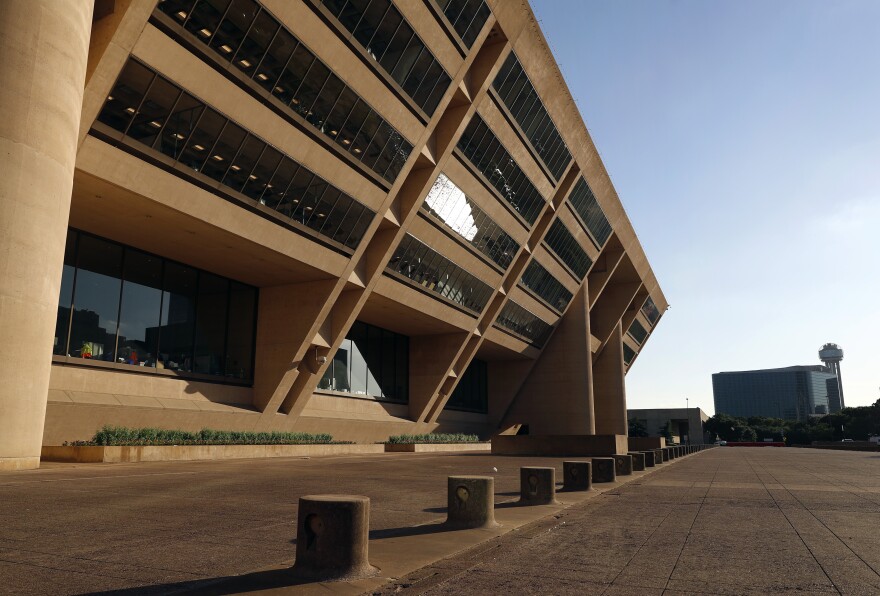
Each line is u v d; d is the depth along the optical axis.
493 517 8.22
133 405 25.06
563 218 48.66
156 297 27.34
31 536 6.79
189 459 21.72
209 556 6.05
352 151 27.27
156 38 19.03
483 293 43.28
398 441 39.56
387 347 44.53
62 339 23.38
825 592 5.17
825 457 39.31
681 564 6.16
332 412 38.16
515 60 34.38
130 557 5.92
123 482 12.66
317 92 24.59
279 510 9.16
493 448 34.31
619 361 71.62
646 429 115.06
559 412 57.91
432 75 29.20
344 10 23.80
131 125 19.81
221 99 21.66
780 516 9.84
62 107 14.82
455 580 5.41
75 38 15.30
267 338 31.58
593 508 10.73
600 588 5.20
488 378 59.78
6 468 13.55
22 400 13.91
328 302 30.72
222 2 20.14
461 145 34.38
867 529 8.53
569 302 58.09
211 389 29.27
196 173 22.22
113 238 25.30
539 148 40.91
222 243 25.86
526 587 5.20
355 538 5.33
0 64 13.60
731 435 144.00
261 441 27.19
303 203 26.61
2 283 13.49
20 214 13.81
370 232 30.55
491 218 39.59
